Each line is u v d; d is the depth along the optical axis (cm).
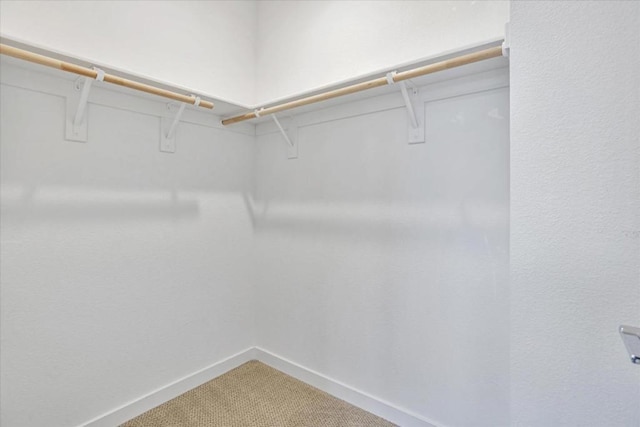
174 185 188
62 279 146
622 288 86
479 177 140
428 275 155
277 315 222
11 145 132
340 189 188
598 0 89
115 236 163
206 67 203
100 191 157
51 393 143
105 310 160
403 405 164
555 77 95
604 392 88
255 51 233
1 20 130
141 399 172
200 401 183
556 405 94
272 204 225
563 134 93
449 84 147
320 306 199
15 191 133
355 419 169
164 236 183
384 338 171
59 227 145
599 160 89
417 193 158
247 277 230
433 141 153
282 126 217
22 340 135
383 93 167
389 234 168
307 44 205
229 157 218
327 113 193
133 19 169
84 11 152
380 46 173
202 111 201
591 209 90
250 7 230
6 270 131
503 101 134
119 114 164
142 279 174
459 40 147
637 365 84
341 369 189
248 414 172
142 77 149
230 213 219
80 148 151
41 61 118
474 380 142
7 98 130
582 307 91
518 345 100
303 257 207
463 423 146
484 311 140
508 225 133
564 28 94
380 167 171
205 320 204
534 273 97
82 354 152
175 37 187
